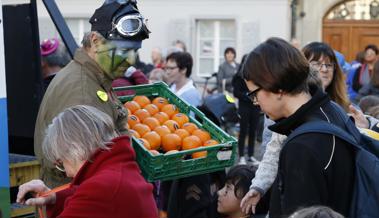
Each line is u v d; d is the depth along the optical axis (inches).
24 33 183.6
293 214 92.6
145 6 676.7
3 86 146.6
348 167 107.8
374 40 687.7
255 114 423.2
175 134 154.1
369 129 146.6
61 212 113.7
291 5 667.4
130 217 104.2
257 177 141.2
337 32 694.5
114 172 105.7
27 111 186.1
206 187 167.0
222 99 193.5
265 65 109.1
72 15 685.3
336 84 162.4
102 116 109.7
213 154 150.0
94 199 103.0
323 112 111.9
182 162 145.2
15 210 165.5
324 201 105.0
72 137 106.5
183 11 671.1
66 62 222.5
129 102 165.0
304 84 112.2
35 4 181.6
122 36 137.9
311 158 105.0
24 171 171.8
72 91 135.9
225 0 659.4
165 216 201.9
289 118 110.3
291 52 109.4
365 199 107.2
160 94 175.5
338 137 107.3
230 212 160.1
